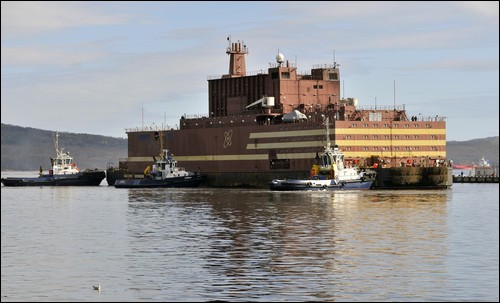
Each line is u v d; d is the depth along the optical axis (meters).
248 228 138.12
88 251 111.81
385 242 118.31
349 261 100.75
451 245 114.62
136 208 189.00
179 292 83.81
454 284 86.88
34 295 83.06
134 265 99.12
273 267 97.00
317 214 163.12
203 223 147.50
